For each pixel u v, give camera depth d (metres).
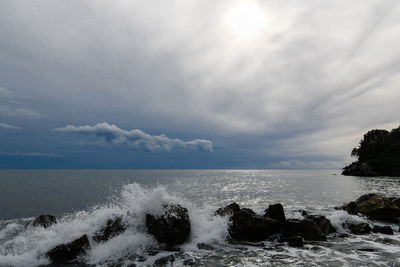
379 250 9.47
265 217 11.34
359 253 9.14
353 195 31.47
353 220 13.06
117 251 9.45
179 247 9.86
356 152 113.00
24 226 14.59
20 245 10.65
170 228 9.97
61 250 8.95
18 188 44.38
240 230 10.75
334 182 62.47
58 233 10.91
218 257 8.88
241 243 10.45
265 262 8.31
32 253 9.20
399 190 37.28
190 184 62.16
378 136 105.56
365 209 14.71
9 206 23.50
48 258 8.88
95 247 9.72
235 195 34.19
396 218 14.67
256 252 9.35
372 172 89.31
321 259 8.55
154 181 76.56
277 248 9.80
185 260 8.64
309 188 44.31
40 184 56.00
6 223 16.05
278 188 45.91
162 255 9.16
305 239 10.88
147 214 10.71
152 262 8.55
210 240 10.54
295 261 8.38
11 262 8.63
